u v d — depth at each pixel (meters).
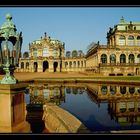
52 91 45.25
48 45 129.75
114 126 17.92
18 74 103.69
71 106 27.97
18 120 8.60
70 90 46.62
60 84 60.56
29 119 14.27
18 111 8.61
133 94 38.31
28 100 33.22
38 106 15.68
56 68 132.38
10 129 8.03
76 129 10.26
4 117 8.12
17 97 8.52
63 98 35.44
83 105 28.80
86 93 41.31
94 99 33.94
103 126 17.95
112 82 55.62
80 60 134.50
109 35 109.25
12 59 8.98
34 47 129.75
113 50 96.00
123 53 96.69
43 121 14.46
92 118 20.92
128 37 98.00
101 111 24.38
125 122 19.08
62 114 13.66
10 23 8.75
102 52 95.31
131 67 92.25
